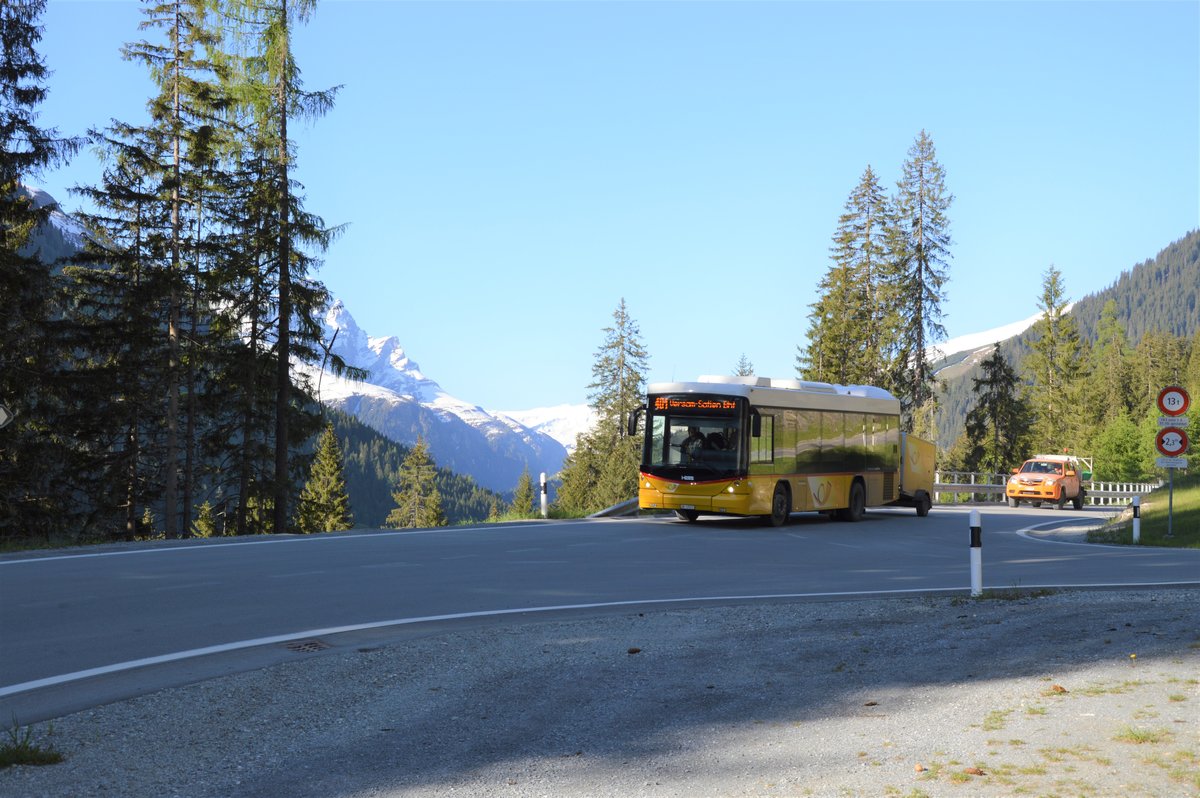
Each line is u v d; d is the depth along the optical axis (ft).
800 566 58.13
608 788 19.49
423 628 37.24
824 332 231.91
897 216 202.90
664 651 33.22
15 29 104.01
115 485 119.24
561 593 46.39
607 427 296.30
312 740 23.09
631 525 82.43
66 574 49.08
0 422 72.13
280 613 39.88
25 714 25.29
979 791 18.25
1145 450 391.24
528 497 449.06
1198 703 23.97
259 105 119.24
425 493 404.16
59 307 115.75
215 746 22.58
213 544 64.59
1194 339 577.43
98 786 19.85
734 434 80.74
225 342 125.18
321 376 128.36
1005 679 27.76
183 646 33.50
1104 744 20.84
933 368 199.93
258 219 122.21
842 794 18.49
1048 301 331.16
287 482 123.95
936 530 88.69
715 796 18.85
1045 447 324.80
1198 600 41.09
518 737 23.29
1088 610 38.88
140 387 119.65
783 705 25.82
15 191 108.17
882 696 26.48
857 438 95.25
